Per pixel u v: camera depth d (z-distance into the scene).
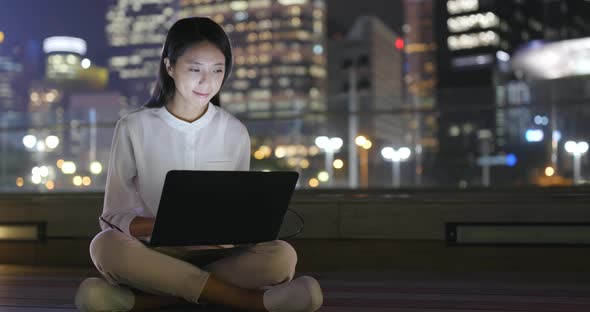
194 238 2.15
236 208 2.16
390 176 13.12
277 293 2.20
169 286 2.24
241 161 2.50
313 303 2.15
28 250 4.52
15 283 3.48
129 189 2.38
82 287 2.24
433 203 4.04
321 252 4.20
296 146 13.48
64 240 4.48
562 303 2.71
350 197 4.20
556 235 3.90
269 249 2.32
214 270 2.36
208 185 2.07
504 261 3.95
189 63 2.26
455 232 4.01
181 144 2.38
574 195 4.05
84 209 4.44
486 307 2.61
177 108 2.39
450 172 12.33
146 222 2.25
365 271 3.95
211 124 2.42
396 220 4.09
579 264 3.88
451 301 2.78
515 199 3.98
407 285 3.32
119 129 2.37
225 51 2.33
